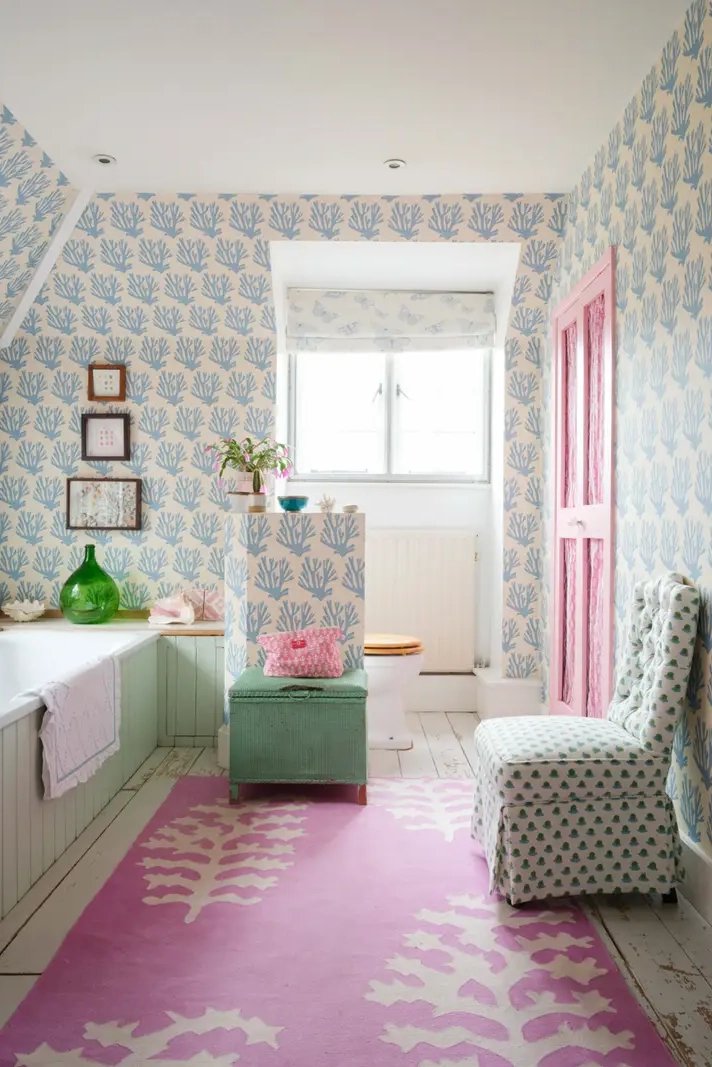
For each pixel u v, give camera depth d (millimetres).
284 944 2098
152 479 4344
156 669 3916
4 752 2229
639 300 2922
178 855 2652
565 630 3992
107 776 3150
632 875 2328
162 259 4047
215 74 2848
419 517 4914
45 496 4340
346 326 4781
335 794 3291
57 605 4363
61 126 3207
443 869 2576
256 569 3545
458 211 3979
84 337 4297
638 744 2387
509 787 2314
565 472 3996
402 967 1993
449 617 4809
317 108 3082
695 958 2070
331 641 3412
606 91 2969
